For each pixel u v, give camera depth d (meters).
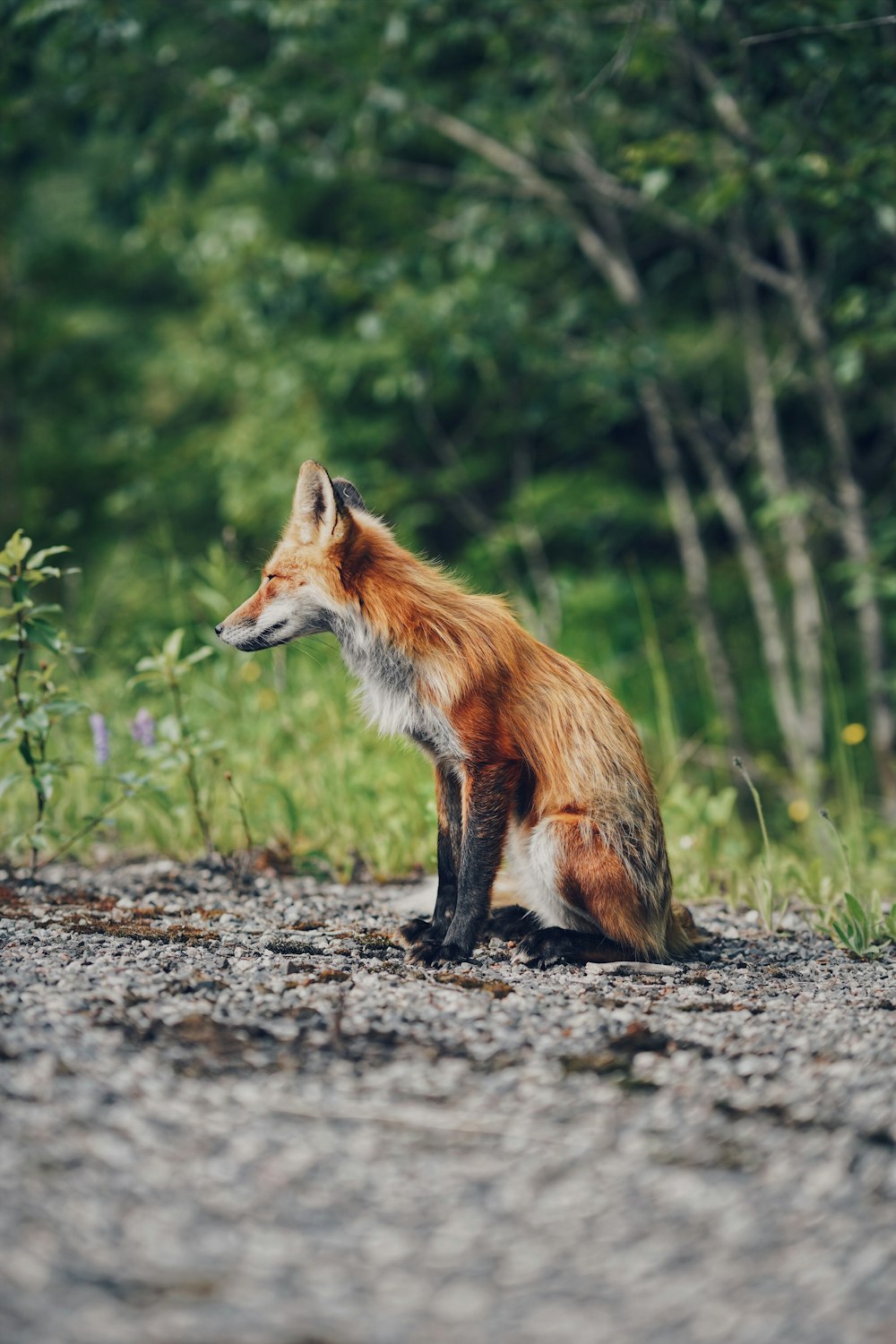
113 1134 4.21
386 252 19.75
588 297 19.50
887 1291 3.42
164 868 9.38
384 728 7.36
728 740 19.42
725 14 13.38
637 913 6.99
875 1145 4.32
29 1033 5.07
